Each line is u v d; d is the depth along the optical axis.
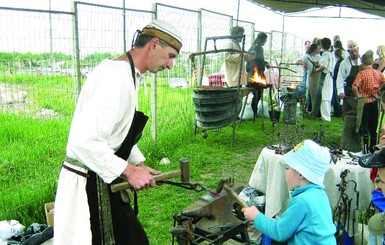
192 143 6.57
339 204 3.16
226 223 2.63
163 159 5.45
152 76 5.54
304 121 8.88
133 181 1.99
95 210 2.07
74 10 4.01
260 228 2.10
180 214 2.62
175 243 3.41
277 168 3.38
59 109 4.12
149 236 3.51
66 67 4.07
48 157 4.08
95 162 1.89
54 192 3.88
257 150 6.28
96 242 2.10
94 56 4.39
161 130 6.16
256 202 3.66
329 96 8.98
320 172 2.01
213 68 8.15
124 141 2.09
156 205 4.13
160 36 2.07
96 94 1.92
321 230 1.93
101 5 4.38
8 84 3.67
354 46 6.94
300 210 1.95
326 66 8.84
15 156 3.90
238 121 8.35
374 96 5.76
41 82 3.90
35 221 3.57
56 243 2.05
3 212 3.48
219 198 2.59
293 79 12.34
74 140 1.90
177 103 6.59
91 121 1.88
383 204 2.72
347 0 9.52
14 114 3.84
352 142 6.00
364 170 3.21
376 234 2.64
